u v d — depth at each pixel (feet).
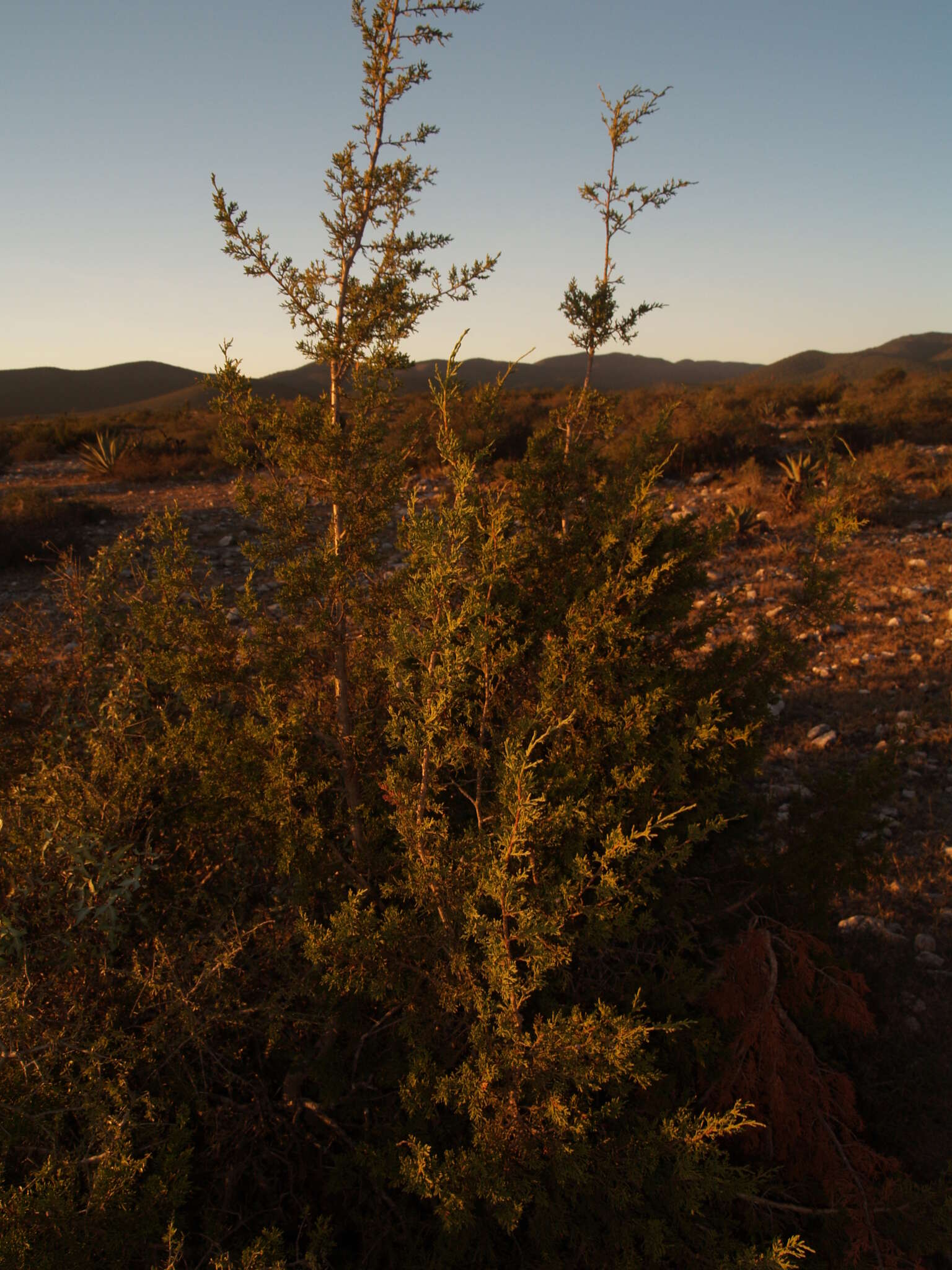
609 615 8.82
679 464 64.75
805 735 21.89
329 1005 8.75
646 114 9.77
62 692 11.82
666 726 9.80
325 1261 7.11
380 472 9.08
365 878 9.65
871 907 15.19
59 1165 6.75
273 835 9.55
